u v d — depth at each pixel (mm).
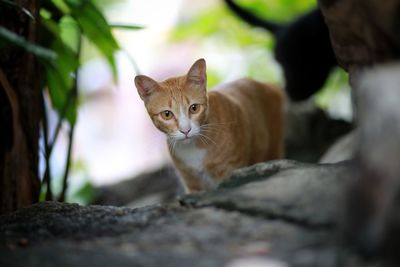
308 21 7156
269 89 5449
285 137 6941
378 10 2688
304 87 7477
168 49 10664
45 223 3064
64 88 4562
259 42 9094
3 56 3922
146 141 10883
